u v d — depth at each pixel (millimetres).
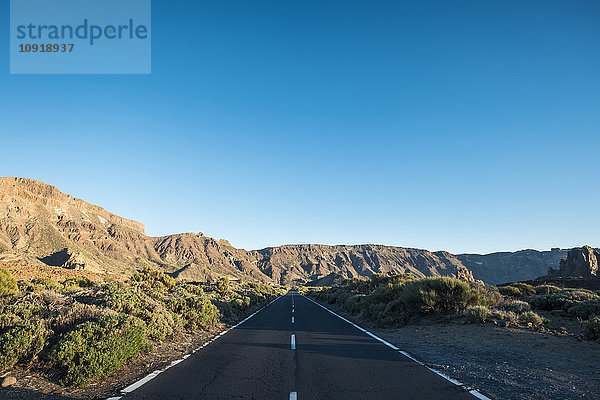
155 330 9820
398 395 5543
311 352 9555
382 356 8883
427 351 9516
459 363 7918
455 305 15680
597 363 7812
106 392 5730
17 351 6402
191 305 14664
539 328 12453
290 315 23312
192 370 7340
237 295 34781
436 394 5574
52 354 6363
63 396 5445
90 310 8484
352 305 24812
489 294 17250
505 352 9102
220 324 16422
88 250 154625
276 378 6723
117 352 6820
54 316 8102
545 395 5484
